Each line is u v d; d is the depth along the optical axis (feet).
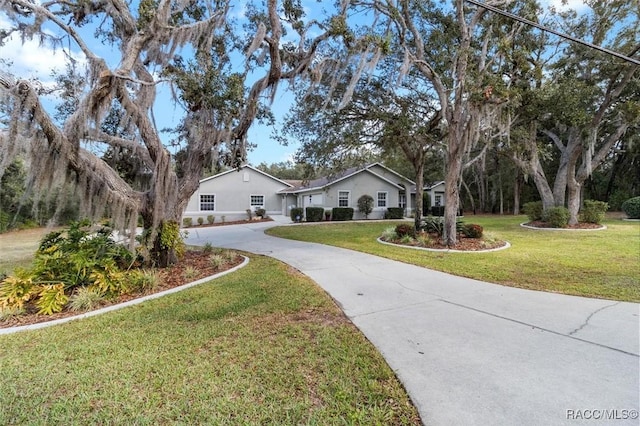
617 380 8.12
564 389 7.79
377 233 43.14
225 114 20.20
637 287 16.29
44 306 13.92
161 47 19.17
